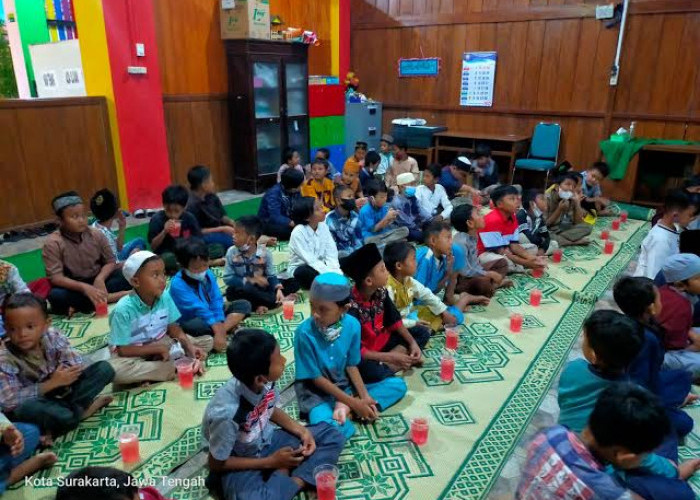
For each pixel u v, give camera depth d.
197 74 6.42
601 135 6.87
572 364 1.88
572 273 4.17
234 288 3.33
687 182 4.27
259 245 3.42
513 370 2.76
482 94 7.60
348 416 2.29
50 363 2.16
